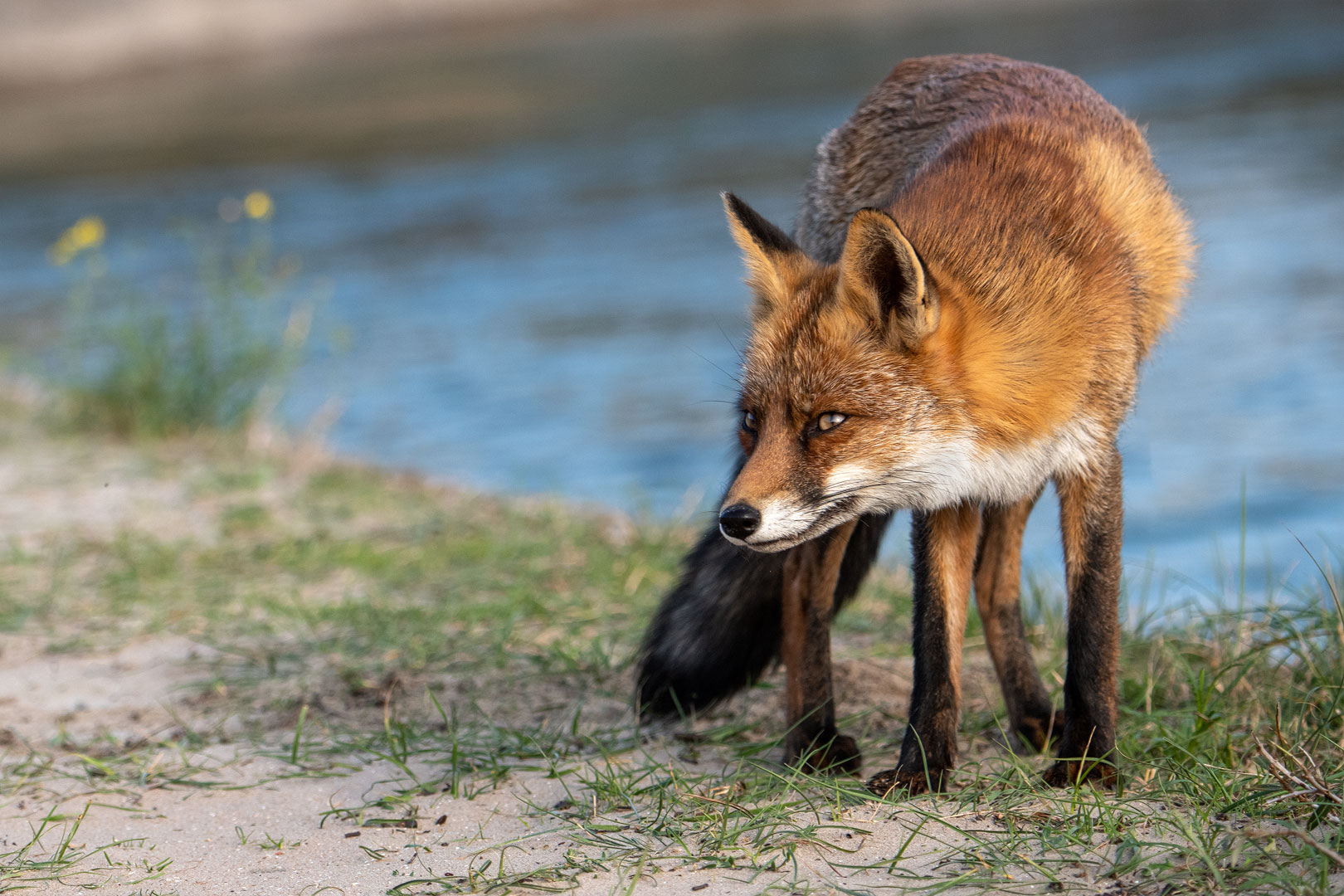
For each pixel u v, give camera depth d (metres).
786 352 6.77
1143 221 7.52
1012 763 7.12
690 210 37.31
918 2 93.75
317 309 29.66
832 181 9.07
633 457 19.12
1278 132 39.09
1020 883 5.64
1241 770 6.77
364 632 10.44
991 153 7.46
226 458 17.83
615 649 10.06
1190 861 5.64
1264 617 9.61
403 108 64.50
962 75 8.55
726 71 66.62
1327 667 8.19
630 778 7.30
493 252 34.72
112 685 9.45
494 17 105.31
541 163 46.91
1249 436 17.27
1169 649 8.80
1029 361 6.71
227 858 6.48
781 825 6.45
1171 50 59.41
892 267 6.54
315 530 13.92
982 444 6.74
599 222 37.12
